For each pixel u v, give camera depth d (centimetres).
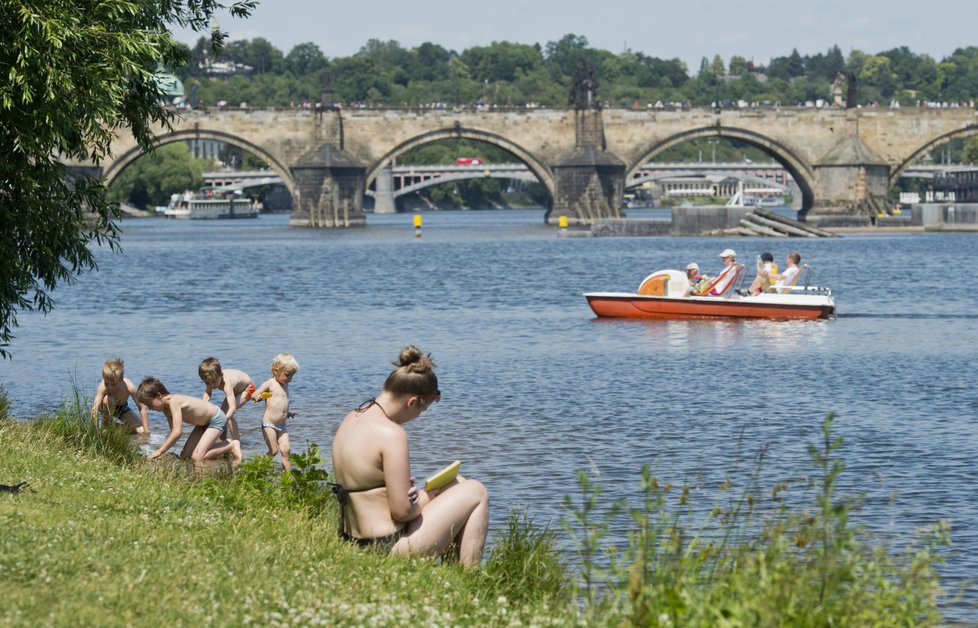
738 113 19962
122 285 8506
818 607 1048
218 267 10644
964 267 9769
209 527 1488
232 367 4231
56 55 2431
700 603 1045
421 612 1175
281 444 2609
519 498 2236
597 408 3300
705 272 9775
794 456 2627
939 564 1786
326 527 1546
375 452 1326
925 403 3328
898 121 19862
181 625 1049
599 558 1748
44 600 1067
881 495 2236
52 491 1669
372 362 4338
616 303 5794
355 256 12294
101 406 2758
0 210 2620
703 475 2436
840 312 6069
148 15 2802
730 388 3644
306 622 1101
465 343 4916
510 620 1187
